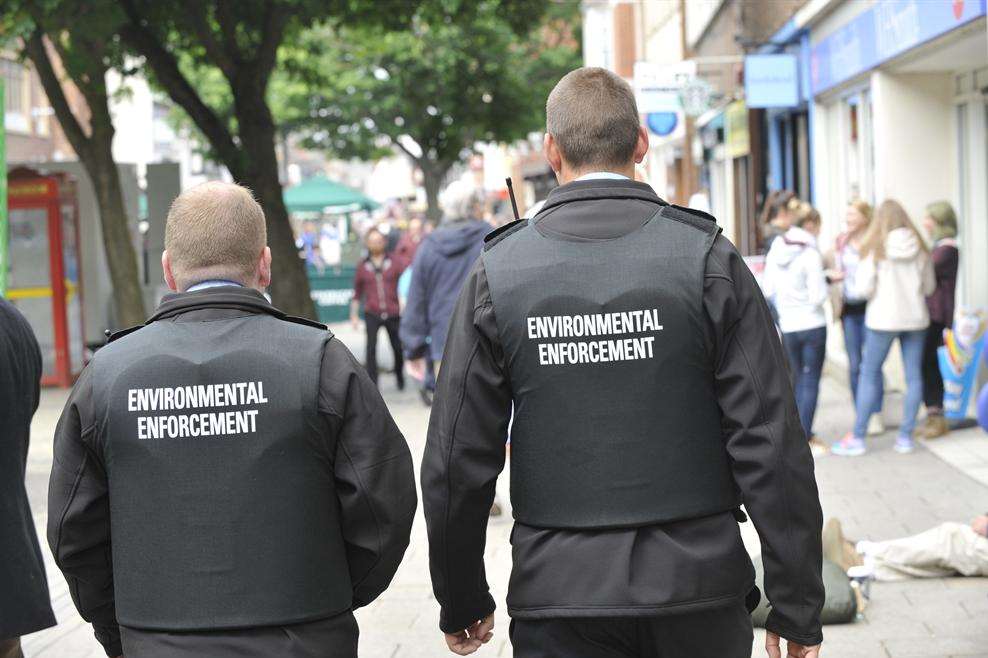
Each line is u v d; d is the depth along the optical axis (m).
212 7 17.20
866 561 6.34
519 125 25.86
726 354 2.97
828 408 12.21
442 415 3.07
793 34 16.39
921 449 9.84
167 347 2.99
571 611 2.89
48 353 17.52
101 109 17.73
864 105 14.09
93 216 19.47
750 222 20.48
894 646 5.38
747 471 2.91
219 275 3.08
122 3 16.14
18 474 3.59
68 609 6.50
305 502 2.95
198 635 2.91
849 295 10.41
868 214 10.40
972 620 5.68
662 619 2.89
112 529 2.99
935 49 11.16
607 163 3.11
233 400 2.94
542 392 2.99
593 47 34.12
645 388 2.95
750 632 3.00
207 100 36.25
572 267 3.00
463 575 3.14
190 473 2.93
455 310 3.13
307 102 39.31
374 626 5.97
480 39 30.42
